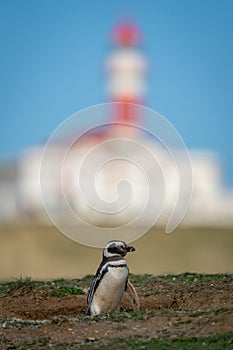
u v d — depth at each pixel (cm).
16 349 2619
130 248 3319
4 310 3409
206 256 9156
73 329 2806
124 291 3356
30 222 12838
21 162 15562
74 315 3344
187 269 8375
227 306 3216
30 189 15062
